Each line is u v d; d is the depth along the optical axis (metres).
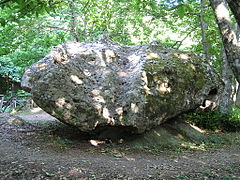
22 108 17.56
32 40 15.27
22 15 5.74
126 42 17.91
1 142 7.48
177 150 8.12
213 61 13.28
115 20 16.70
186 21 14.63
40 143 7.70
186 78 8.80
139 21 15.74
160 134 9.08
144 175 5.45
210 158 7.46
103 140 8.40
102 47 9.30
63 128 9.77
